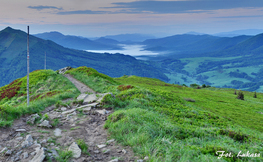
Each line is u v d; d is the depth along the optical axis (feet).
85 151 24.29
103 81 168.86
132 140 27.96
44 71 217.97
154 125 37.58
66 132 32.04
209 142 35.06
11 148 23.56
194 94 295.07
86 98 65.57
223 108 190.39
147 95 81.76
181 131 39.93
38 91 158.71
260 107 233.76
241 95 307.99
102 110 50.03
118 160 22.59
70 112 47.44
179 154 25.43
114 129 33.35
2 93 169.17
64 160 21.43
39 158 20.83
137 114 42.75
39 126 33.55
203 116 71.97
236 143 37.93
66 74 224.74
